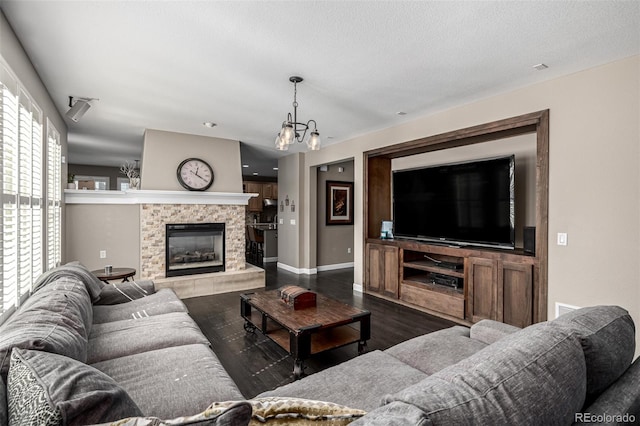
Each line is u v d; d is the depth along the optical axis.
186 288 4.69
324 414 0.92
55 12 1.92
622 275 2.51
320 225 6.72
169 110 3.81
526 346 0.96
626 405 0.97
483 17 1.98
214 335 3.30
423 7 1.88
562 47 2.34
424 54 2.46
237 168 5.41
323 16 1.98
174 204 4.89
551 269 2.90
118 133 4.93
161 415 1.32
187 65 2.64
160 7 1.88
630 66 2.47
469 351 1.87
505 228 3.42
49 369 1.00
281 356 2.84
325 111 3.85
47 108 3.13
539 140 2.97
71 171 8.09
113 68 2.69
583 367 0.97
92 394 0.87
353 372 1.61
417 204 4.42
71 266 2.76
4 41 1.94
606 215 2.59
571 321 1.13
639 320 2.44
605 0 1.81
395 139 4.46
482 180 3.65
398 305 4.34
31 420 0.79
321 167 6.71
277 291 3.44
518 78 2.89
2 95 1.79
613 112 2.55
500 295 3.27
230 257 5.32
